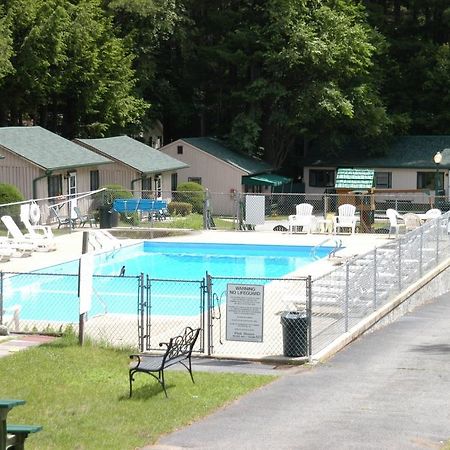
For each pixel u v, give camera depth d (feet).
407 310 105.81
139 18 244.63
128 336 83.35
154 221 179.63
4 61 191.01
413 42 284.20
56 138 197.88
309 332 74.59
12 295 107.65
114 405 59.47
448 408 59.16
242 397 62.54
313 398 62.08
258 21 256.11
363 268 92.12
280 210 231.30
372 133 250.16
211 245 153.58
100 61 225.97
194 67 264.52
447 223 133.49
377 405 60.03
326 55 233.96
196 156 236.22
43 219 176.04
